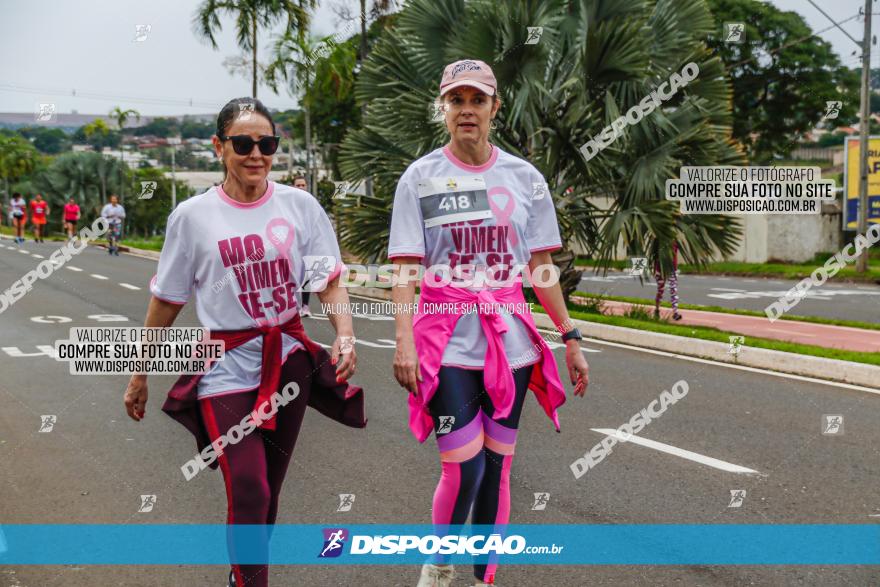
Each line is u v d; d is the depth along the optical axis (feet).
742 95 104.78
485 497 10.37
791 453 17.79
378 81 44.37
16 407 21.79
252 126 9.56
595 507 14.34
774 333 39.04
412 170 10.28
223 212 9.73
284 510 14.21
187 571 11.76
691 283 77.00
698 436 19.20
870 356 27.53
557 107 41.75
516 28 39.52
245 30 54.95
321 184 63.87
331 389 10.30
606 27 38.70
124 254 82.48
